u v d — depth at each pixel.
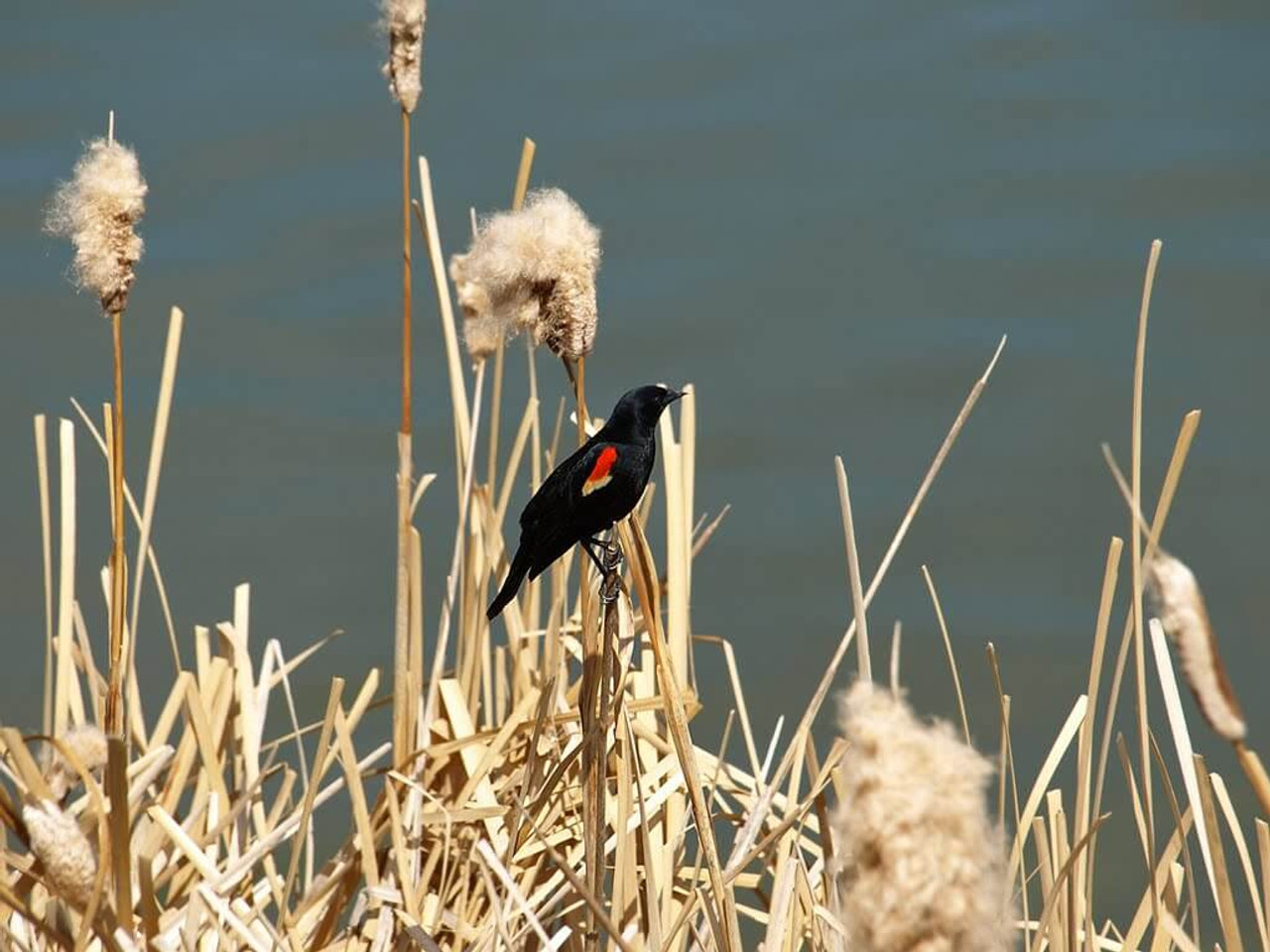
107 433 7.93
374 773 8.80
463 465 9.35
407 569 8.79
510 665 10.50
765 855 8.26
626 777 7.46
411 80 8.48
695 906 7.09
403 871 7.63
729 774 9.26
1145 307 5.47
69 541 8.27
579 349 7.37
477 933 7.93
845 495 6.20
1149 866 6.21
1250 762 3.69
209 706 8.65
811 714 7.40
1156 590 3.78
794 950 7.17
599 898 7.12
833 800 9.13
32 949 6.96
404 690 8.77
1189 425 5.55
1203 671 3.70
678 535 8.63
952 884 3.43
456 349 9.38
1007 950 5.63
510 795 9.05
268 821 8.54
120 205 7.27
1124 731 14.96
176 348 8.62
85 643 8.66
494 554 9.73
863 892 3.51
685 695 8.71
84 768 6.25
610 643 7.00
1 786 5.97
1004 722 6.65
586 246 7.27
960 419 6.61
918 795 3.47
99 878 5.61
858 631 6.20
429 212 9.41
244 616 8.85
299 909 7.84
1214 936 12.12
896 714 3.65
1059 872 6.80
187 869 8.02
